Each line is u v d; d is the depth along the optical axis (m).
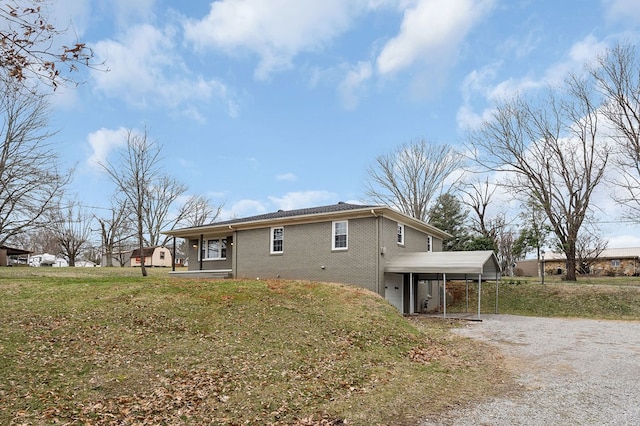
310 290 15.36
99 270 32.09
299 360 8.75
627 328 15.46
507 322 17.06
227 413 5.91
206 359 8.36
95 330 9.66
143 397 6.34
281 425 5.54
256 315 12.06
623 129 26.44
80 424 5.28
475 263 17.36
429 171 41.38
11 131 21.77
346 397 6.72
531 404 6.35
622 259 44.59
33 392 6.12
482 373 8.43
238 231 22.94
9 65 4.74
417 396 6.80
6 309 10.92
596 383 7.60
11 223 22.59
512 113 30.56
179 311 11.85
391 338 11.26
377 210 18.09
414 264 18.16
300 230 20.59
